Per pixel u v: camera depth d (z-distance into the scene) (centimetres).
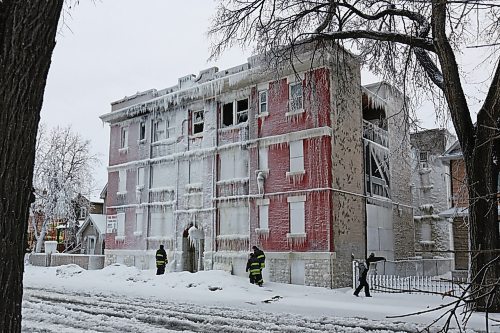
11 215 297
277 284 2284
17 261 301
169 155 3028
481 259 1258
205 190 2800
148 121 3203
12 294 296
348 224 2411
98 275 2706
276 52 1720
